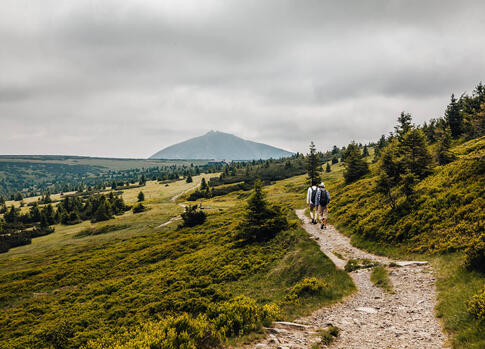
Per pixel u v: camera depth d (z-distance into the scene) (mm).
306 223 27359
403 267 13445
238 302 10000
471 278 9594
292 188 116438
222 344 7316
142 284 25344
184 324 7770
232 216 58719
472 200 16844
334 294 11570
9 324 21969
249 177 185875
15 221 128000
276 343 7148
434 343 6570
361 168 50594
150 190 197750
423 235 16672
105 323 18109
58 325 18672
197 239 41125
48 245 74688
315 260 16734
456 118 67562
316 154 89438
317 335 7625
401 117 53781
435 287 10445
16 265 53031
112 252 47125
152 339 6926
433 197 20297
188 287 20922
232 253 25922
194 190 168750
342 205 32406
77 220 115188
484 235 12195
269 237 26766
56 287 32875
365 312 9383
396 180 24078
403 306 9375
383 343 6930
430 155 30641
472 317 6977
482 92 76188
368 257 16688
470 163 22188
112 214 115812
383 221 20719
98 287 28625
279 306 11453
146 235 61531
